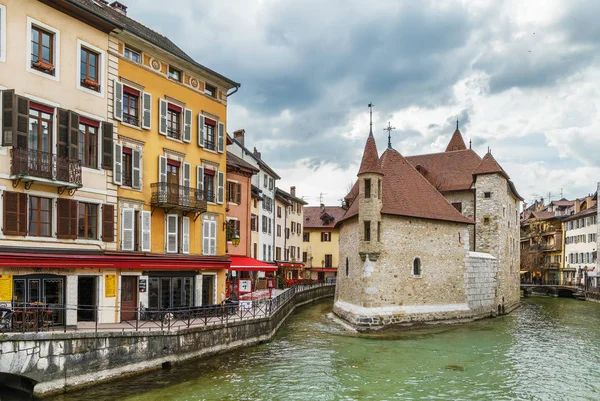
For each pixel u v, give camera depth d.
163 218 24.88
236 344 23.02
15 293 18.17
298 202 68.88
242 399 15.98
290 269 64.00
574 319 38.88
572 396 17.19
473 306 35.75
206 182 27.94
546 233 85.31
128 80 23.14
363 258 30.22
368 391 17.27
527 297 66.31
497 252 40.31
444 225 33.78
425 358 22.42
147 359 18.36
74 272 19.94
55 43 19.89
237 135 50.22
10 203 17.94
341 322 32.22
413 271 31.70
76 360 16.16
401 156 36.38
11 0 18.33
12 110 17.84
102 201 21.56
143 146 23.84
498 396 17.09
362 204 30.34
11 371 14.66
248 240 38.00
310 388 17.38
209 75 27.72
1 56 18.00
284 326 30.92
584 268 71.38
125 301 22.53
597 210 68.19
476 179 41.53
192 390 16.67
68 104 20.23
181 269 24.92
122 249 22.36
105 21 21.52
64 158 19.41
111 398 15.47
